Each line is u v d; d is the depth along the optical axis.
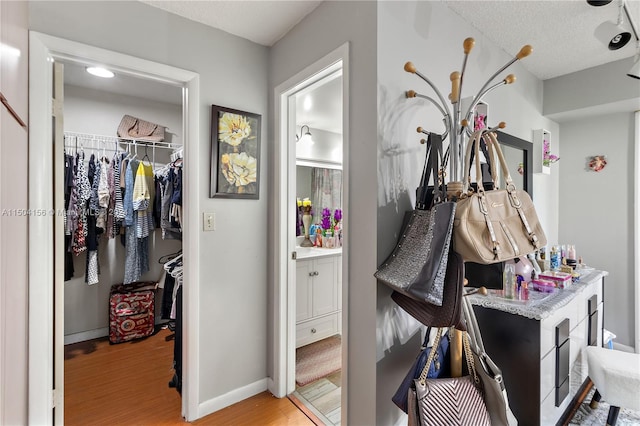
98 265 2.82
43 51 1.37
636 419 1.77
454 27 1.73
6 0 1.02
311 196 3.44
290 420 1.80
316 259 2.90
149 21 1.65
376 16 1.35
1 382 1.01
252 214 2.04
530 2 1.65
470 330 1.21
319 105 2.64
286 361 2.05
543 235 1.09
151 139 3.09
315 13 1.69
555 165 2.87
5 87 1.01
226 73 1.91
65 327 2.80
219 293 1.89
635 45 2.04
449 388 1.10
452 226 1.03
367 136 1.39
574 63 2.35
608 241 2.66
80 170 2.56
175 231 2.82
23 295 1.28
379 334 1.36
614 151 2.62
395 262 1.24
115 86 2.83
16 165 1.16
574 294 1.62
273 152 2.05
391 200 1.40
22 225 1.25
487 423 1.12
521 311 1.37
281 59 1.96
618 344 2.61
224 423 1.77
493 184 1.14
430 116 1.58
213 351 1.87
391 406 1.40
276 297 2.03
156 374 2.28
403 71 1.45
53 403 1.45
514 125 2.28
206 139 1.83
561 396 1.53
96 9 1.50
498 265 1.17
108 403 1.93
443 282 1.00
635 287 2.52
